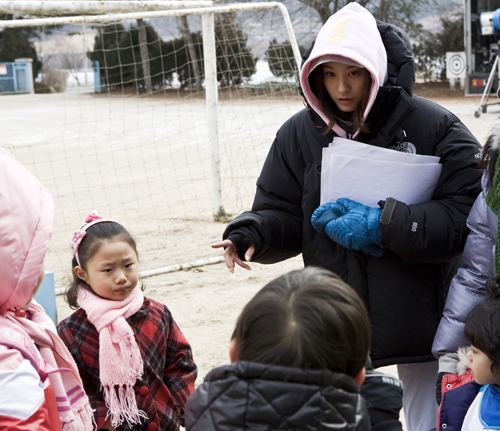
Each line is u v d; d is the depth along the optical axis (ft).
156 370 7.82
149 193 33.99
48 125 63.05
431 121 8.05
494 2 59.06
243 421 4.13
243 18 100.53
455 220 7.87
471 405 6.80
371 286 8.16
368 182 8.04
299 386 4.11
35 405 5.08
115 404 7.39
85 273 7.76
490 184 7.24
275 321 4.27
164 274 20.18
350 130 8.48
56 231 26.91
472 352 6.59
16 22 20.29
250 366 4.18
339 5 109.91
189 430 4.39
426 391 8.56
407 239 7.61
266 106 51.78
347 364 4.33
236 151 43.55
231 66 63.62
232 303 17.30
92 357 7.59
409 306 8.07
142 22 103.65
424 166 7.96
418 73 100.53
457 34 100.89
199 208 29.76
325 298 4.31
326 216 7.97
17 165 5.70
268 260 9.10
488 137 7.32
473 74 59.82
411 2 110.93
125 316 7.68
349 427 4.14
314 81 8.27
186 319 16.21
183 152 46.70
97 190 35.58
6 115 70.03
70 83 120.16
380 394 5.17
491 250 7.45
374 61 7.59
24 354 5.33
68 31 131.34
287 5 110.11
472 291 7.52
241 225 8.75
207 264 20.86
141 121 62.64
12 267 5.37
